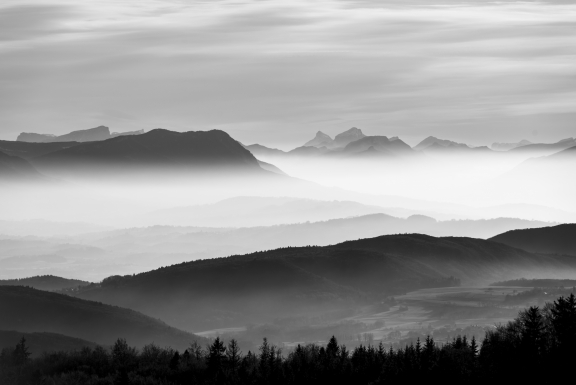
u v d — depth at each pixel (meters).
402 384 177.62
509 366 172.50
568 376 168.00
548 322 189.25
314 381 189.25
